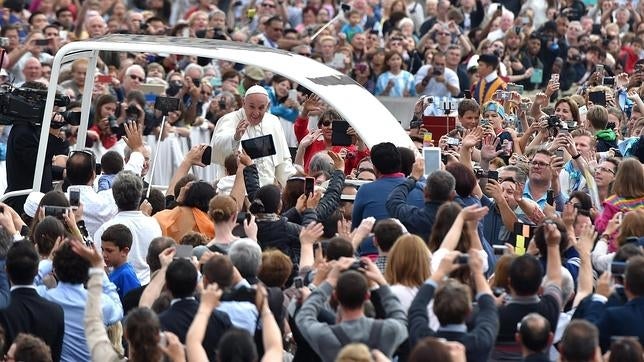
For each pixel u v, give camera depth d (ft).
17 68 207.41
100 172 140.97
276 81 186.70
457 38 224.74
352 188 126.21
